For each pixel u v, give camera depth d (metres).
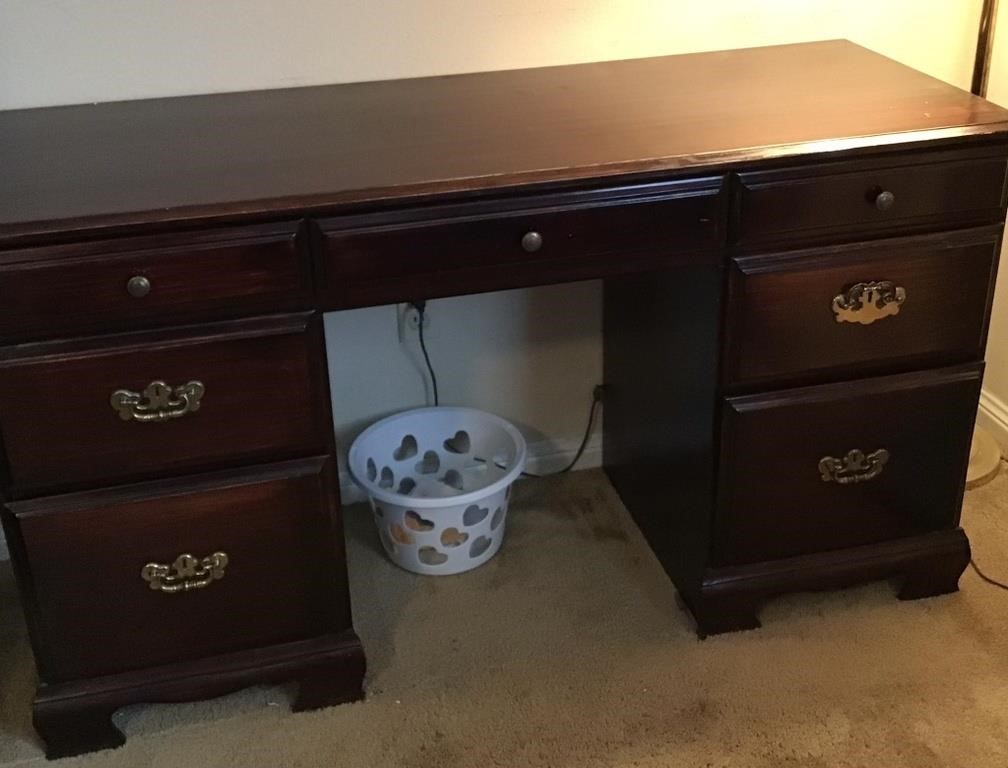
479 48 1.93
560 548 2.07
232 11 1.81
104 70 1.80
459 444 2.19
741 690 1.73
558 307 2.16
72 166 1.53
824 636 1.84
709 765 1.60
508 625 1.89
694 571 1.84
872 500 1.82
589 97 1.78
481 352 2.16
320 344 1.51
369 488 1.94
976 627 1.85
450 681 1.77
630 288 1.99
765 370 1.67
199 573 1.59
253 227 1.40
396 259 1.46
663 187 1.51
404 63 1.91
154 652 1.63
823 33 2.06
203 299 1.43
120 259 1.37
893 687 1.73
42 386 1.42
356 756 1.64
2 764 1.64
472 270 1.50
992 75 2.15
